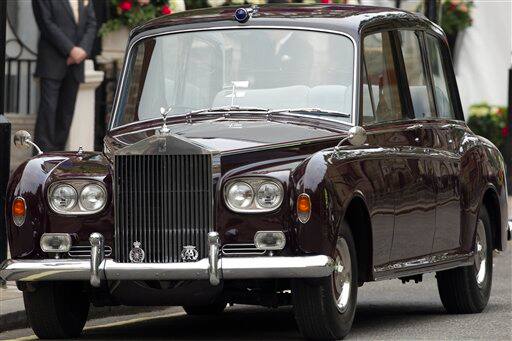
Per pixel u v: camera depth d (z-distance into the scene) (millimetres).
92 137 47031
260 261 21625
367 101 24562
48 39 44531
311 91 24453
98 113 49375
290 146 22562
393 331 24766
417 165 25625
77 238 22625
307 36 24859
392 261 24656
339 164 22594
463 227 27766
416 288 33031
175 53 25344
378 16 25766
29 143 24344
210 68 25062
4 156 28547
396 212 24562
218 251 21859
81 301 24406
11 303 27500
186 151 22062
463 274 27984
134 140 23625
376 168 23828
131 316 28781
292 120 24109
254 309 29641
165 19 25859
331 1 52656
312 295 22219
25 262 22500
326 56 24688
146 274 21984
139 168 22312
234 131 23141
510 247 42250
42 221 22734
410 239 25297
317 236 21781
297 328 25719
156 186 22266
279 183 21906
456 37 60219
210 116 24547
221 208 22062
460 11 59406
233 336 24328
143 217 22328
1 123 28453
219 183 22078
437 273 28156
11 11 46594
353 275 23234
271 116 24250
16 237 22875
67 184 22672
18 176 23078
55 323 23797
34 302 23594
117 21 48531
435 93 27984
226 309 29688
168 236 22266
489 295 29297
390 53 25906
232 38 25078
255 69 24859
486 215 29328
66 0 44562
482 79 60094
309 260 21578
